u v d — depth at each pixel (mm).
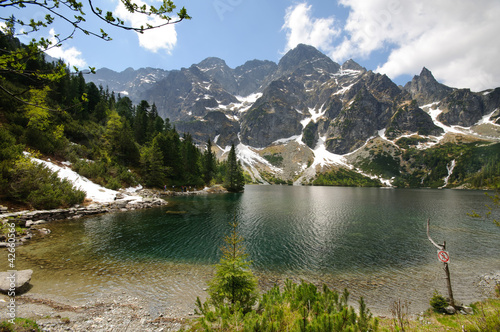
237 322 8961
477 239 32156
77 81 88000
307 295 10508
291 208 59938
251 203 67125
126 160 71750
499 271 21516
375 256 24938
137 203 47656
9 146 33281
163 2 5059
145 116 108875
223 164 154500
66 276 16891
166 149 83188
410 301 16109
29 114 40156
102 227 31078
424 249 27484
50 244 23141
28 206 31266
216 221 39094
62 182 37938
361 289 17828
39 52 5020
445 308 13641
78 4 4836
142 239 27281
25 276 14398
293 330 7934
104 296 14625
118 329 11188
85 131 65688
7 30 4898
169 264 20656
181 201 61969
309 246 28031
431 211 57625
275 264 22391
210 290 11938
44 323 10633
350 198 93500
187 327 11656
